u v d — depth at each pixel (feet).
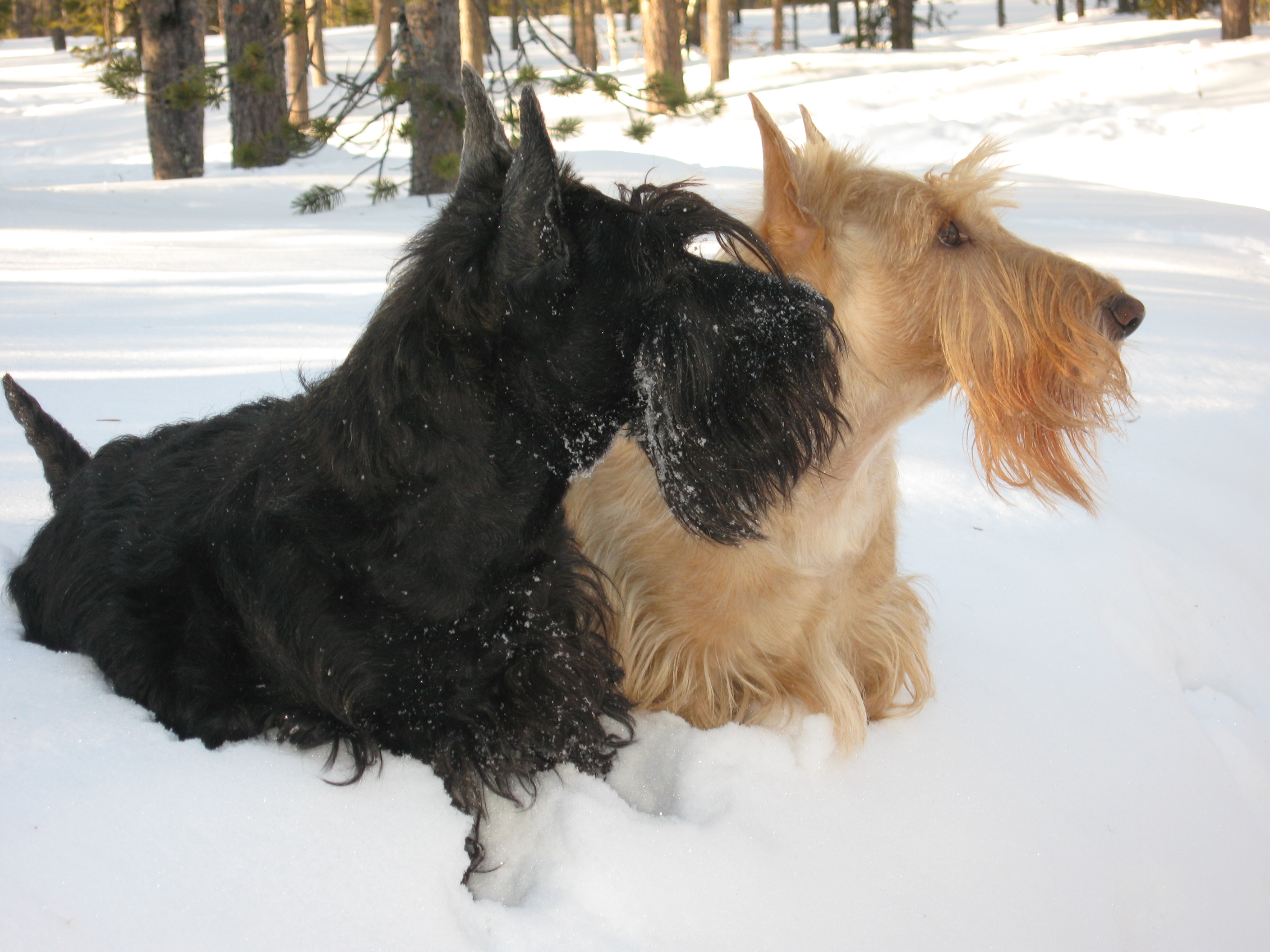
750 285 7.25
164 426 10.13
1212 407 16.88
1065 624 11.17
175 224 33.76
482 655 7.24
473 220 6.75
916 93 78.38
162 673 7.33
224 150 69.72
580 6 111.75
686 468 7.13
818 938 6.82
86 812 6.04
